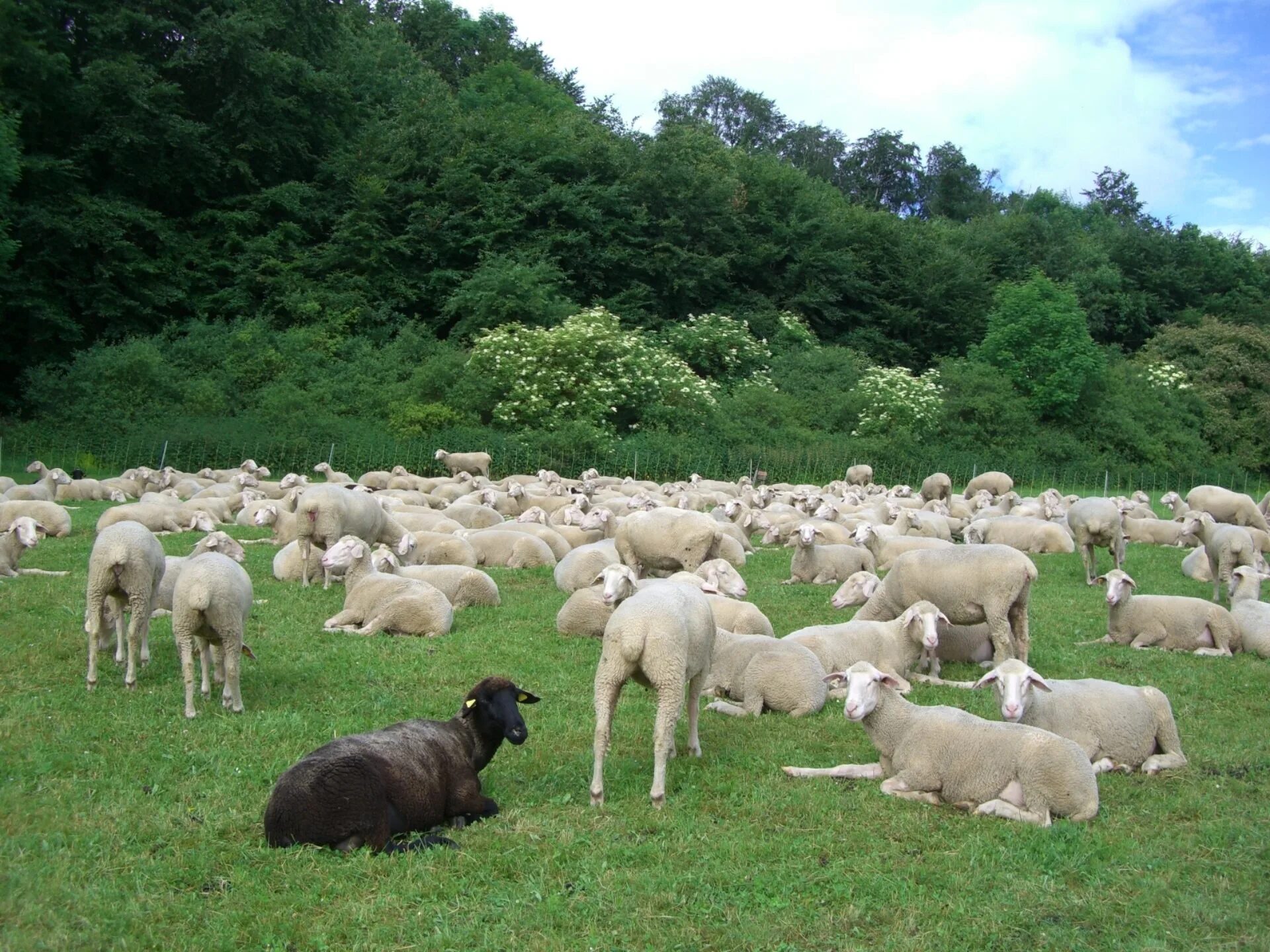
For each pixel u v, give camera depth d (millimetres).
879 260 66062
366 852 6609
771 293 62219
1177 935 6023
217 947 5641
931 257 66500
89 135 43938
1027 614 12227
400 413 37719
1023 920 6168
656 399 42438
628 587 10367
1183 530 17688
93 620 9859
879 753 8555
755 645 10680
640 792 7973
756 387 46438
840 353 53344
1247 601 13586
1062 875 6750
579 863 6711
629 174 58375
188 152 46375
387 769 6848
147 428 33625
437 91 63844
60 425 34406
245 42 46812
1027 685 8562
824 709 10570
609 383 40469
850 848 7121
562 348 40375
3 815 7031
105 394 36094
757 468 39188
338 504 16109
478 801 7387
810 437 42438
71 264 42000
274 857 6555
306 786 6691
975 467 41719
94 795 7445
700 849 6980
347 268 49562
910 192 100938
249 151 49781
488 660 11688
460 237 51969
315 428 34906
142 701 9570
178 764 8055
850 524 21656
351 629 12852
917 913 6203
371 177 51062
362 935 5805
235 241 47500
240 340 41500
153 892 6152
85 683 10133
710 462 38094
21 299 39344
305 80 52000
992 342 53031
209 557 9414
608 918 6086
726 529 20719
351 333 46719
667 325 54656
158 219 45438
